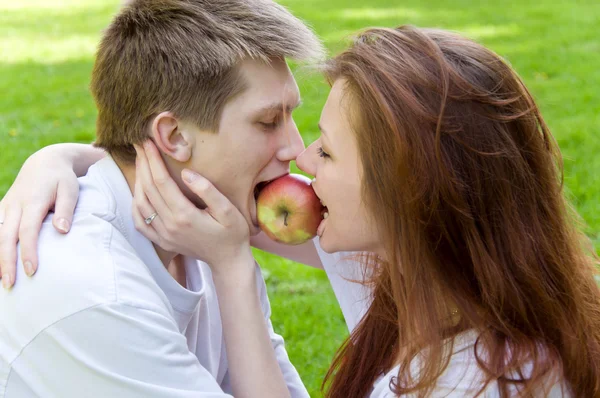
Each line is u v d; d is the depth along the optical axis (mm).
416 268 1719
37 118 7379
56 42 11805
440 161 1661
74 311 1598
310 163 1873
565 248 1805
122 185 1875
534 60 9469
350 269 2281
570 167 5539
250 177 1894
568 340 1735
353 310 2297
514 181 1716
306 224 1933
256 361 1830
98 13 15023
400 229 1715
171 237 1831
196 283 2021
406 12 13578
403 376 1734
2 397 1659
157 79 1808
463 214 1689
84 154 2070
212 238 1827
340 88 1784
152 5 1866
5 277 1678
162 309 1690
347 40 1938
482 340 1693
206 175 1868
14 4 16578
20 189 1851
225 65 1787
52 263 1657
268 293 3975
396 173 1682
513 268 1728
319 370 3189
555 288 1775
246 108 1821
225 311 1856
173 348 1656
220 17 1831
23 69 9828
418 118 1667
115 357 1603
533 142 1755
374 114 1696
